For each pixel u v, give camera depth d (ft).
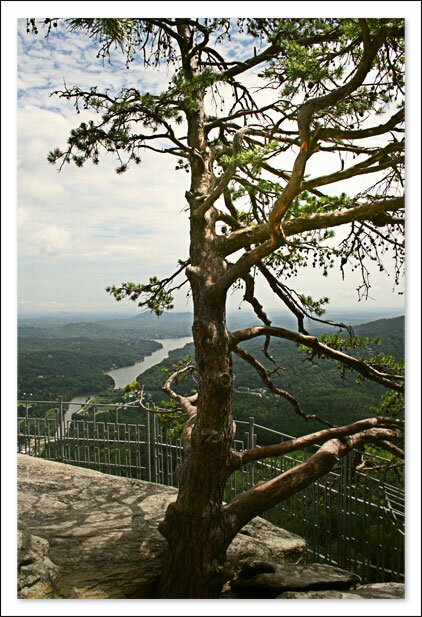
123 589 13.94
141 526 17.13
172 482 27.12
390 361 20.45
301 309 22.53
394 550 18.28
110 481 22.33
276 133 18.71
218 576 14.37
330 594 13.79
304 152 12.03
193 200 17.66
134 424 29.48
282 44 14.08
